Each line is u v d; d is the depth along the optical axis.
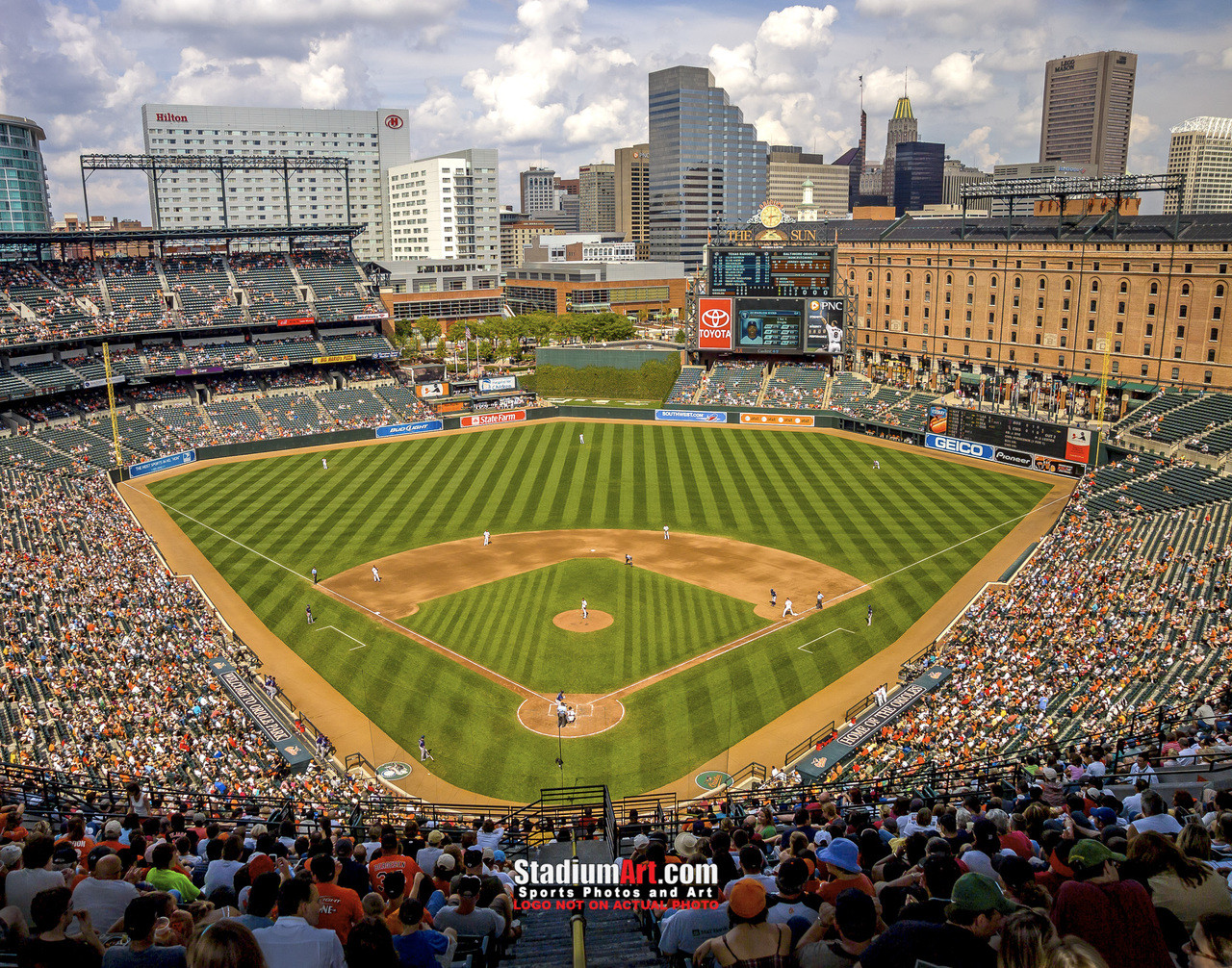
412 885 16.81
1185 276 99.56
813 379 130.12
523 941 17.42
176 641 58.22
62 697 47.75
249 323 128.50
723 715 52.66
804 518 88.19
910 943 8.75
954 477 100.44
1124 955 9.17
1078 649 51.97
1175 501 77.62
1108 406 107.31
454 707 53.88
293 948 10.36
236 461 110.50
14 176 181.88
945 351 129.25
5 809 19.52
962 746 43.72
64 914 9.95
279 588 72.38
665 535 83.12
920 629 63.59
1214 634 48.97
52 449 100.50
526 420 131.88
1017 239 116.75
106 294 121.38
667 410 129.88
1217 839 14.64
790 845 17.91
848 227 146.62
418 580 73.75
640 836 24.69
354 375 136.88
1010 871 11.98
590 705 53.84
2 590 60.69
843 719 52.06
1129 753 28.91
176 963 9.54
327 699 55.25
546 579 73.50
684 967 12.61
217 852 18.16
